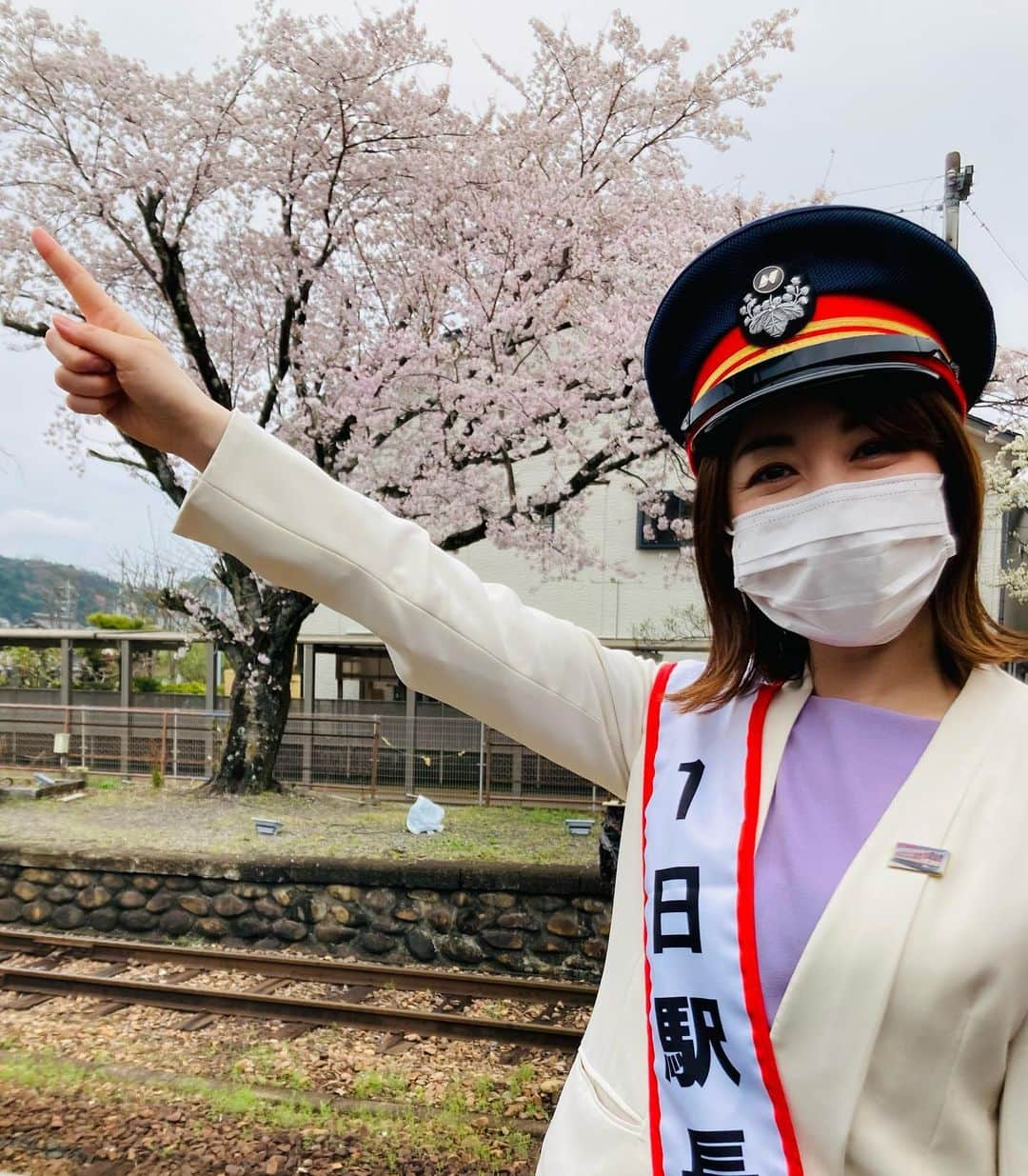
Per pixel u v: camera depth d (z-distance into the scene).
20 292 9.12
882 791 0.80
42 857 6.81
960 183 9.27
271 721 10.27
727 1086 0.77
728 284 0.92
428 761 11.00
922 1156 0.71
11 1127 3.53
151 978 5.67
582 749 1.09
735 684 0.97
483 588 1.11
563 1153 0.93
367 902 6.32
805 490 0.89
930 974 0.69
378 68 8.04
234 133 8.35
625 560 14.12
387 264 9.34
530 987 5.34
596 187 8.84
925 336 0.85
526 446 9.39
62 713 13.62
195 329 9.32
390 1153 3.41
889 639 0.88
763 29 8.05
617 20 8.08
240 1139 3.48
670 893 0.85
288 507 1.01
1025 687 0.84
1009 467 10.70
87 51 8.00
